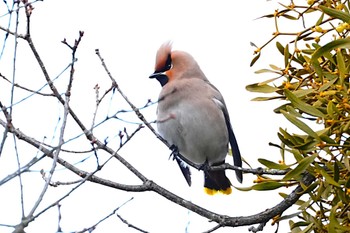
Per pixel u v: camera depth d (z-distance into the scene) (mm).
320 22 10297
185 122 13773
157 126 14008
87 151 9008
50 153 8281
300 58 10641
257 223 10578
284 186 10438
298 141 9961
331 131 9781
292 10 10555
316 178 10219
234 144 12789
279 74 10742
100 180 10070
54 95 9156
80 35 9000
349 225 10125
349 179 9656
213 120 13891
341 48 9766
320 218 10438
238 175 11406
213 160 14203
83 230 8398
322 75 9984
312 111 9742
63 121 8516
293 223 10844
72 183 9680
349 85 9945
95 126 8719
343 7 10156
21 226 7789
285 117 9648
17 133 9164
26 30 9086
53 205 8023
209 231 10609
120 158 10414
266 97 10773
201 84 14125
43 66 9125
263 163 10156
